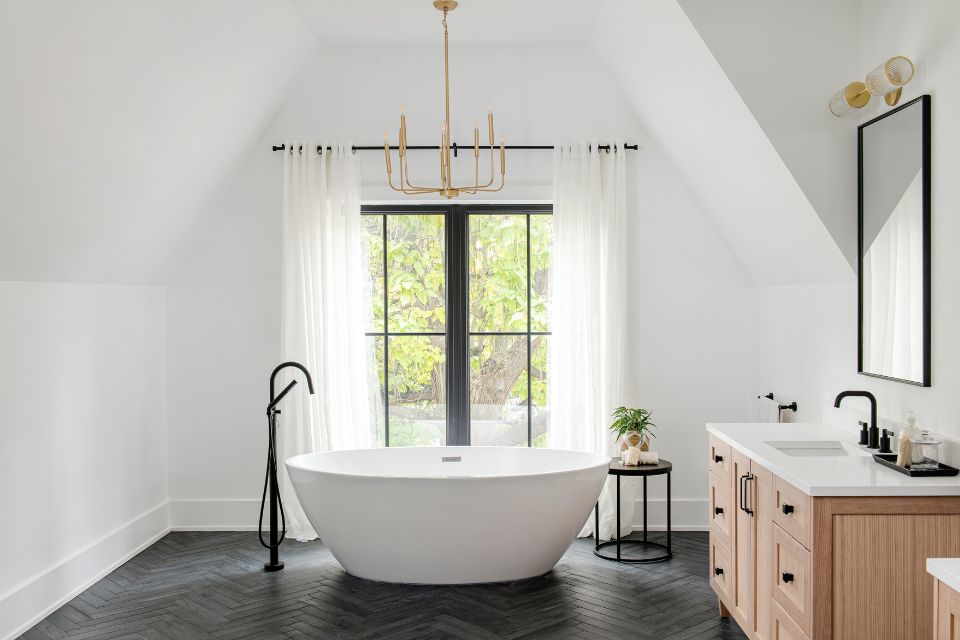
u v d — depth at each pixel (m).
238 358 5.49
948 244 3.02
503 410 5.61
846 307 3.94
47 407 4.08
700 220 5.42
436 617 3.93
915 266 3.22
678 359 5.45
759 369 5.26
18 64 2.87
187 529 5.52
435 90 5.42
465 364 5.57
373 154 5.43
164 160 4.29
